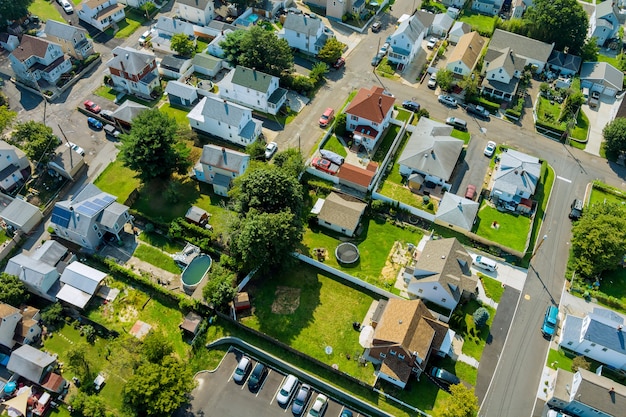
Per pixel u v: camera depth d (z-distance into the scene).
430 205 92.31
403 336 68.38
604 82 118.25
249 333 74.94
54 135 97.19
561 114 110.69
